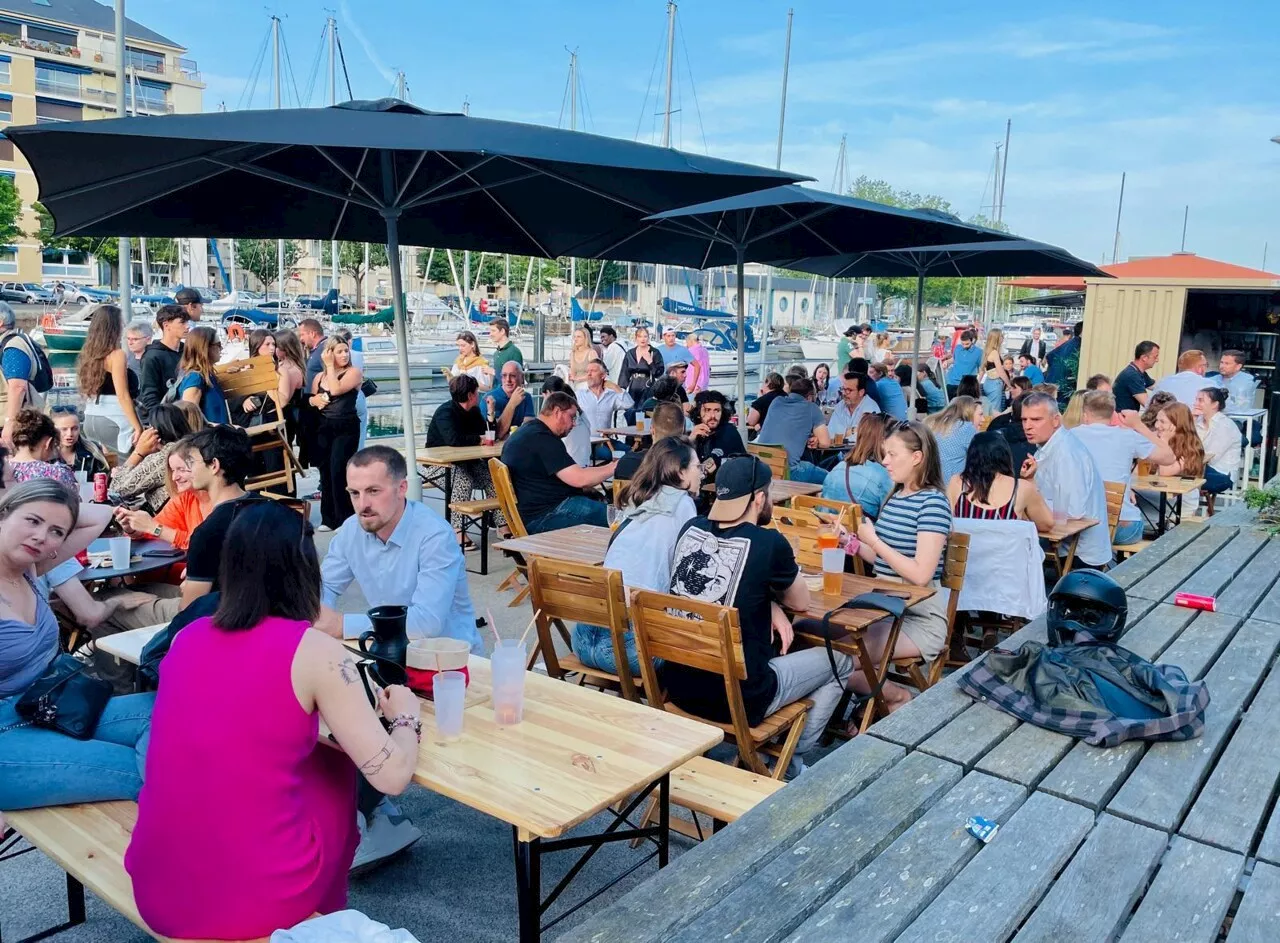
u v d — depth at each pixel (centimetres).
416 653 292
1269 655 386
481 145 416
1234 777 281
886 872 228
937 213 886
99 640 362
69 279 6400
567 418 645
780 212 811
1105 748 297
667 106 3384
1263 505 669
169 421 568
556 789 240
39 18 7031
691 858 233
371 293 6331
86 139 414
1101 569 606
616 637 379
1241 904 218
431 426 811
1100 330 1447
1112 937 208
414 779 245
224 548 229
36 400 687
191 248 5762
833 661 379
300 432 818
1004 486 516
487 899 320
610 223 691
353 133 421
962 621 527
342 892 246
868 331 1716
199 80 7806
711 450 751
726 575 360
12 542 326
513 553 534
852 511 491
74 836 276
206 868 219
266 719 219
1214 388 901
